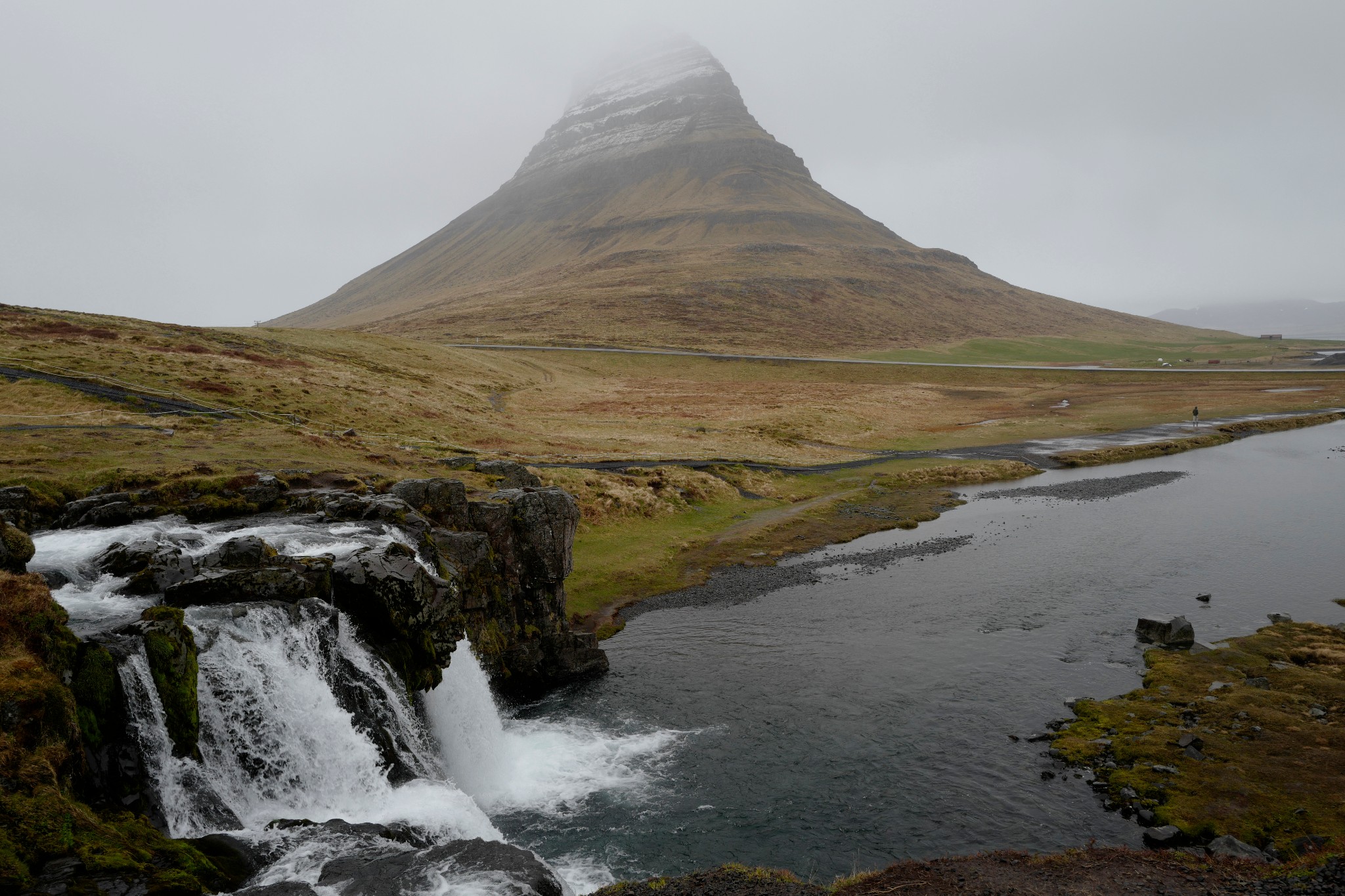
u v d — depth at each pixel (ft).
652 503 238.89
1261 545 191.11
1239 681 114.52
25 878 49.08
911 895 67.36
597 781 99.81
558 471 245.04
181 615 77.92
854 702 117.70
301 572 94.17
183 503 124.77
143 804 66.54
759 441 370.73
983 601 160.25
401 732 93.04
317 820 77.82
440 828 78.38
